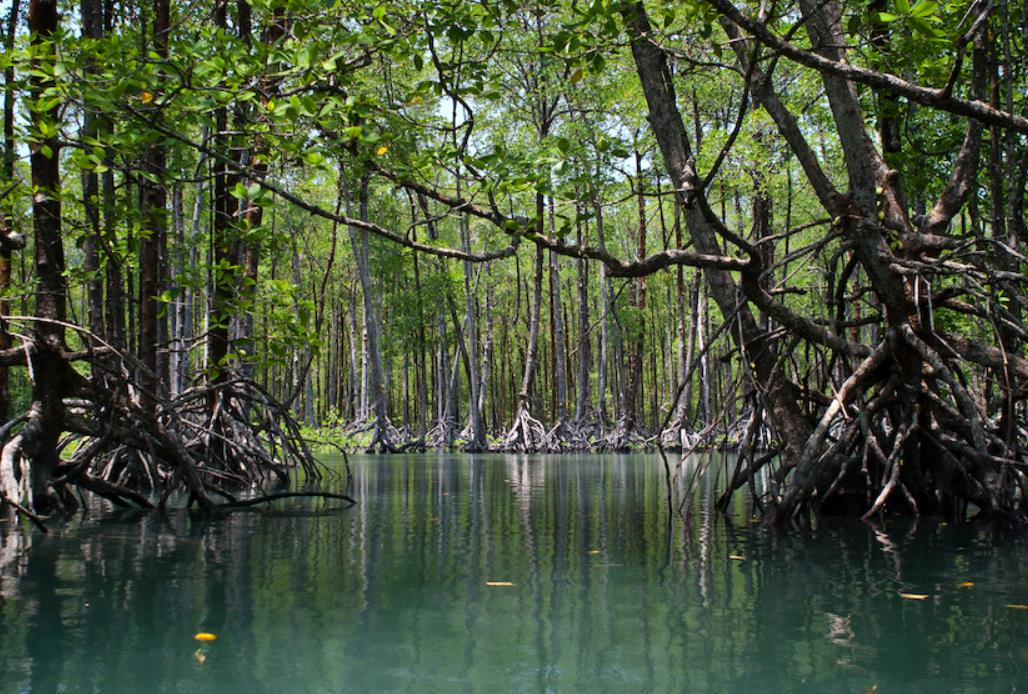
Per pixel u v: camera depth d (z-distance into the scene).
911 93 4.74
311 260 31.25
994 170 6.89
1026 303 6.22
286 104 4.28
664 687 2.42
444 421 30.92
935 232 7.12
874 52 6.86
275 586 3.88
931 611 3.39
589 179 5.33
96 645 2.87
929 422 6.78
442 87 5.09
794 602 3.55
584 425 27.16
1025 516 6.42
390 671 2.57
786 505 6.41
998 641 2.93
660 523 6.44
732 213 25.77
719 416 7.32
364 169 5.41
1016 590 3.82
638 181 6.11
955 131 8.18
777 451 7.48
